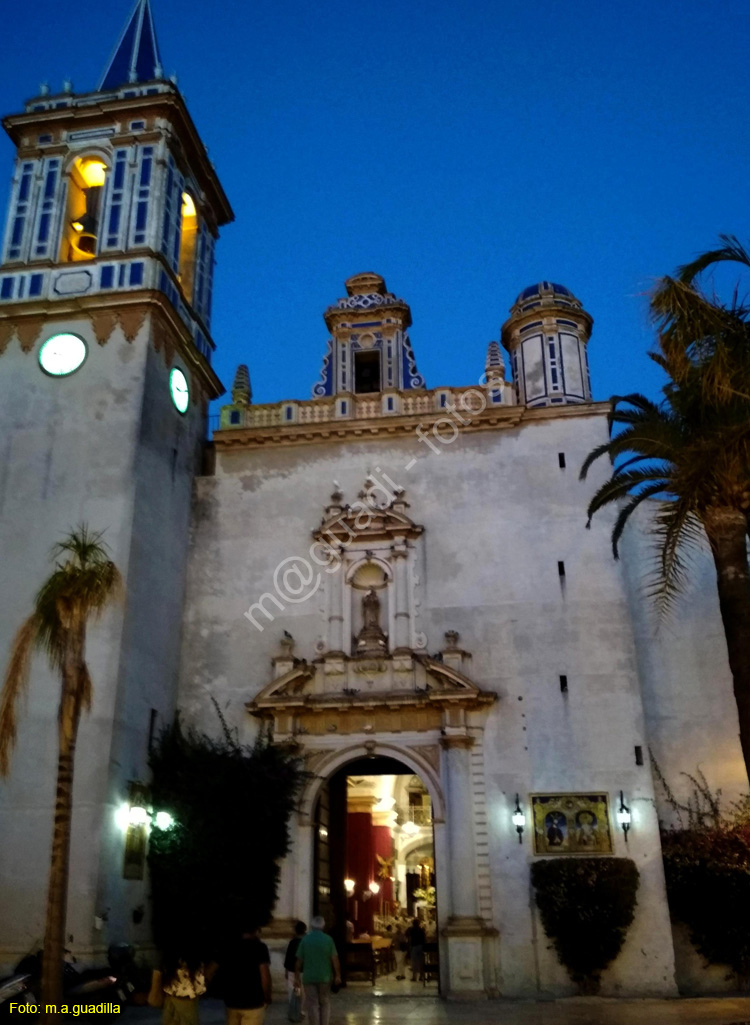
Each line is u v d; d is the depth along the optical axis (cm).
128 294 2589
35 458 2469
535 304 3197
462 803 2292
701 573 2577
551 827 2256
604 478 2595
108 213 2748
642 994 2092
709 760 2405
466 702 2358
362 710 2408
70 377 2552
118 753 2155
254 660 2545
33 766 2130
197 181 3112
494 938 2180
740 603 1466
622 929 2127
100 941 1967
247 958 1048
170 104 2838
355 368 3219
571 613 2453
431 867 4156
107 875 2038
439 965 2195
